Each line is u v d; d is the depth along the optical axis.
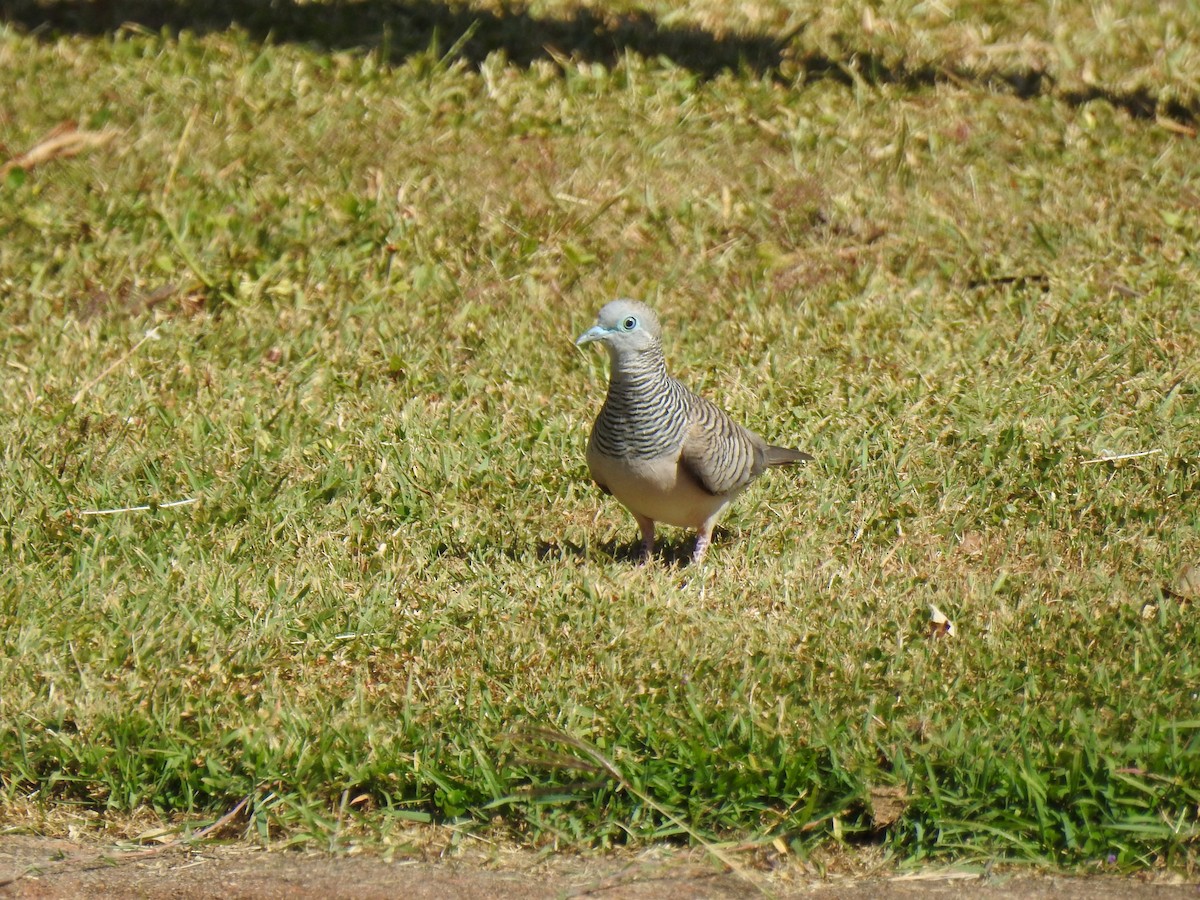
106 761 8.16
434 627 9.42
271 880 7.50
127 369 12.95
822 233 14.99
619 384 9.56
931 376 12.66
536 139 16.20
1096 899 7.18
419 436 11.93
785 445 11.85
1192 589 9.76
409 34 18.33
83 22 18.70
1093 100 17.00
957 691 8.55
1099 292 13.93
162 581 9.92
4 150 15.82
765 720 8.32
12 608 9.53
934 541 10.63
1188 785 7.62
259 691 8.78
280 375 12.98
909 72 17.52
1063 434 11.79
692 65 17.70
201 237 14.70
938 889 7.32
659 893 7.32
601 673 8.90
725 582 10.05
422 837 7.84
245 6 19.08
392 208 15.03
